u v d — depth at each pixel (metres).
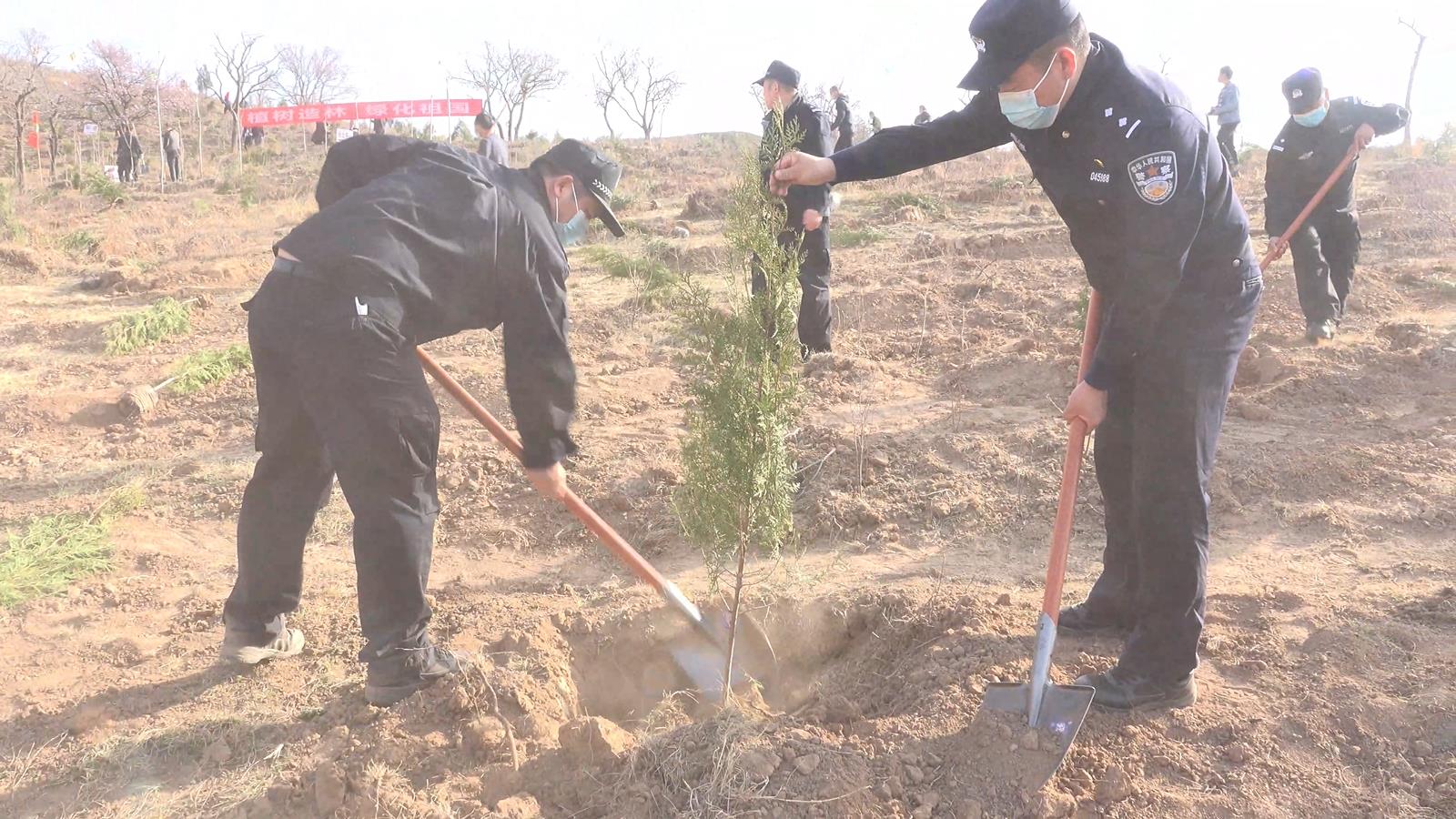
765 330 3.27
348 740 3.20
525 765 3.04
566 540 4.89
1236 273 2.91
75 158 37.47
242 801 2.97
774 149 3.33
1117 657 3.44
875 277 9.91
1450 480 4.86
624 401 6.73
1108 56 2.74
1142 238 2.69
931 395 6.56
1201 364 2.89
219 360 7.66
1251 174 17.38
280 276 3.10
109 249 13.89
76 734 3.37
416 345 3.28
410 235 3.07
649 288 9.70
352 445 3.11
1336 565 4.15
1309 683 3.26
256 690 3.59
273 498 3.50
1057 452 5.33
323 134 35.53
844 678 3.85
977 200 15.68
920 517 4.87
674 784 2.89
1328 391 6.14
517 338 3.24
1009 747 2.90
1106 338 2.88
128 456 6.19
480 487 5.42
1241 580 4.05
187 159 39.44
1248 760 2.94
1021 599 3.97
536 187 3.40
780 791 2.80
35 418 6.70
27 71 41.59
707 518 3.37
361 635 3.96
